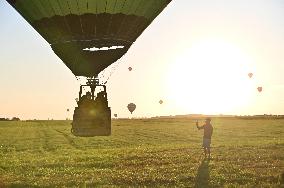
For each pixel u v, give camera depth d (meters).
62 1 21.30
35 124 119.38
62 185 18.50
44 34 22.92
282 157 26.03
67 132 74.94
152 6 22.69
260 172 20.23
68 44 22.33
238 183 17.86
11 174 22.36
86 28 21.95
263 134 58.19
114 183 18.55
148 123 115.50
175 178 19.11
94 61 22.41
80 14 21.53
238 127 79.00
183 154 29.08
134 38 23.30
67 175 21.44
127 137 58.22
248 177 19.09
